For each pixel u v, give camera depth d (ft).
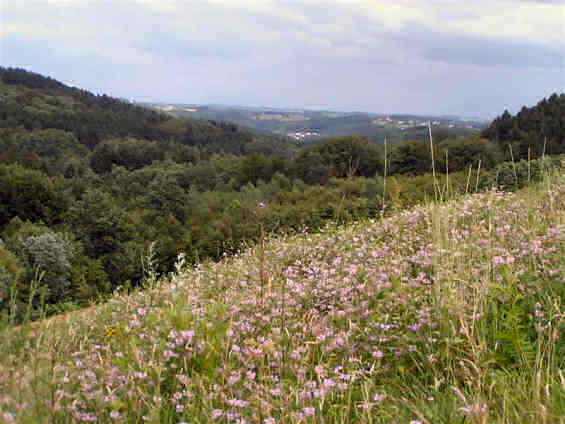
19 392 8.11
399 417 9.06
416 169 239.50
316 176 339.57
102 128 618.85
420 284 15.51
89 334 13.78
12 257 99.50
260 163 376.68
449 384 10.21
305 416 8.71
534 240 16.42
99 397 9.20
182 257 21.17
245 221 180.14
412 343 12.21
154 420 8.46
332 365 11.32
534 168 28.53
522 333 10.97
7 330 9.77
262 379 10.00
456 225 19.56
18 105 618.85
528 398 8.87
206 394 9.60
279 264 21.77
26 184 199.82
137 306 18.38
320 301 15.81
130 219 190.49
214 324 13.05
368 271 16.98
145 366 10.19
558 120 268.41
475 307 11.51
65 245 142.31
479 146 221.05
